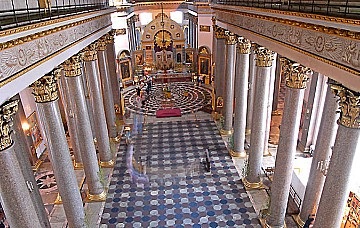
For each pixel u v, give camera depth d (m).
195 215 9.45
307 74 6.64
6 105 4.65
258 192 10.32
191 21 24.34
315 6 5.06
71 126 11.35
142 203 10.07
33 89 6.62
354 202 7.71
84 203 10.09
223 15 12.63
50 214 9.59
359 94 4.66
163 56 25.56
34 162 12.19
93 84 11.00
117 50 21.11
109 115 13.80
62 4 7.50
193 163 12.22
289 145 7.33
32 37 5.12
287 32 6.27
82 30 8.70
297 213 9.12
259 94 9.13
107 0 13.24
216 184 10.87
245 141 13.59
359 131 5.05
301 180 9.45
